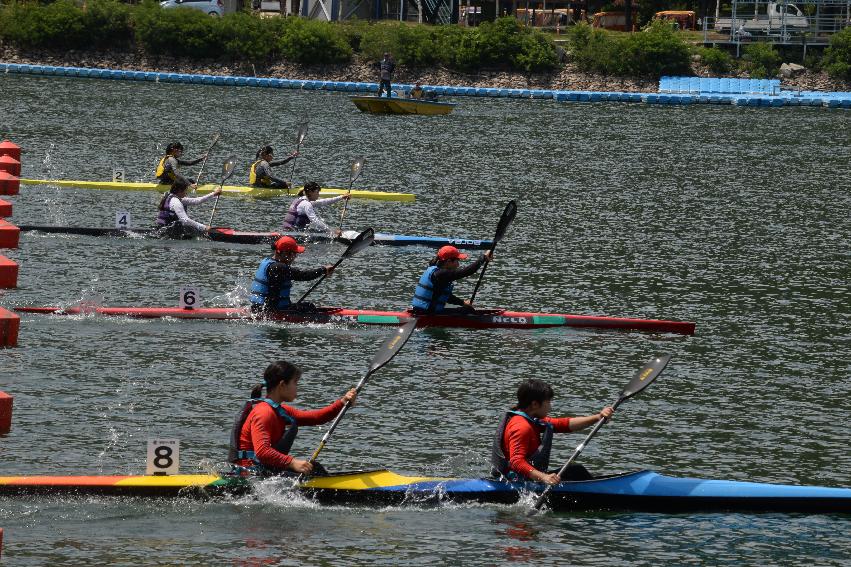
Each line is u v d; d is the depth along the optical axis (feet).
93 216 277.44
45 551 102.12
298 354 168.76
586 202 326.65
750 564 104.53
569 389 156.76
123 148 401.29
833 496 116.47
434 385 156.76
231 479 114.21
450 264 186.80
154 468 115.65
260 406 112.57
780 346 181.88
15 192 214.48
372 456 129.39
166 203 250.57
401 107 566.36
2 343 110.42
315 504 114.11
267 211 301.02
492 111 602.03
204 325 182.29
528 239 269.03
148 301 196.03
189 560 101.60
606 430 140.56
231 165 255.50
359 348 173.27
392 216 296.92
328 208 306.35
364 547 105.50
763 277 234.38
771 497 116.16
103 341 170.50
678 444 136.15
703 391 157.38
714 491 116.06
